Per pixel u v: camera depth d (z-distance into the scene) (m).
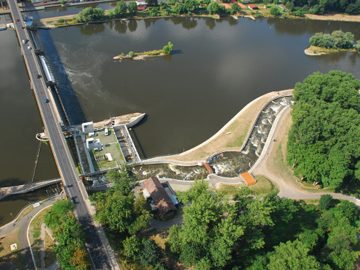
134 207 180.88
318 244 182.50
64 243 166.00
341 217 188.50
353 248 184.25
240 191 179.25
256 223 164.62
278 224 184.75
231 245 157.50
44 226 190.50
